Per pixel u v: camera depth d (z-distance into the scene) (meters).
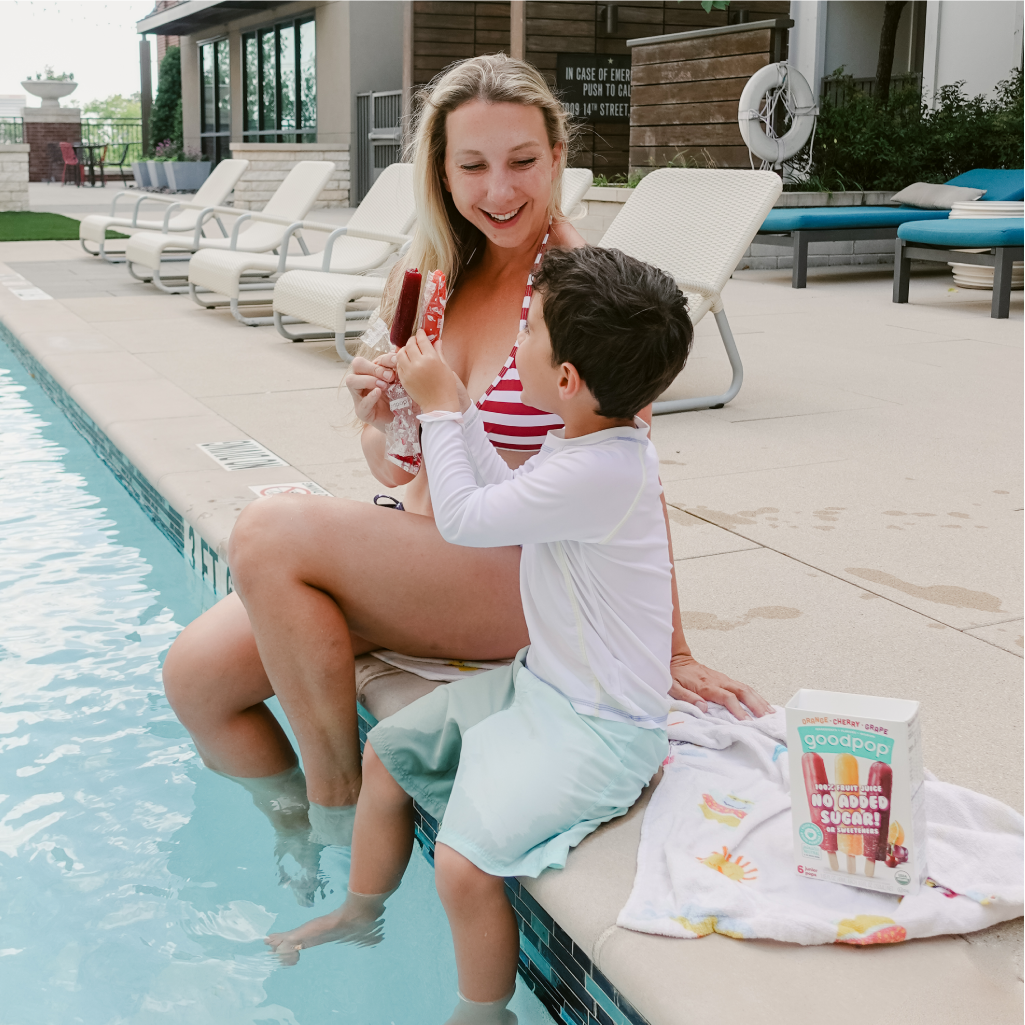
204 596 3.08
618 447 1.58
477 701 1.68
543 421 1.90
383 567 1.84
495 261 2.02
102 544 3.50
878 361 5.62
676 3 13.66
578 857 1.51
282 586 1.78
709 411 4.57
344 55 17.02
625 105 13.82
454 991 1.65
